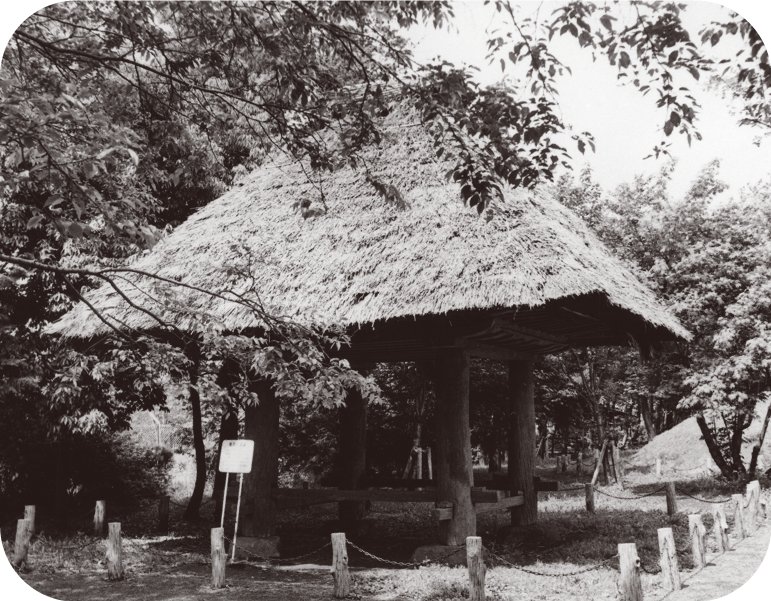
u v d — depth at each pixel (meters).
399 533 14.09
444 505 10.28
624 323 11.16
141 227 5.66
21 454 16.27
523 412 12.78
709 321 17.70
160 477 20.52
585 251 10.80
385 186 7.42
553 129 6.01
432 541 12.92
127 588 9.21
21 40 6.29
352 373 7.41
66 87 4.96
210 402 7.87
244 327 9.80
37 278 12.16
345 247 10.93
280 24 6.75
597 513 15.25
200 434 16.19
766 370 17.62
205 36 7.09
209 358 7.49
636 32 5.65
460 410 10.47
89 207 6.46
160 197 14.91
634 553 7.11
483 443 23.08
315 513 17.92
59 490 16.28
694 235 19.06
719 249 18.00
